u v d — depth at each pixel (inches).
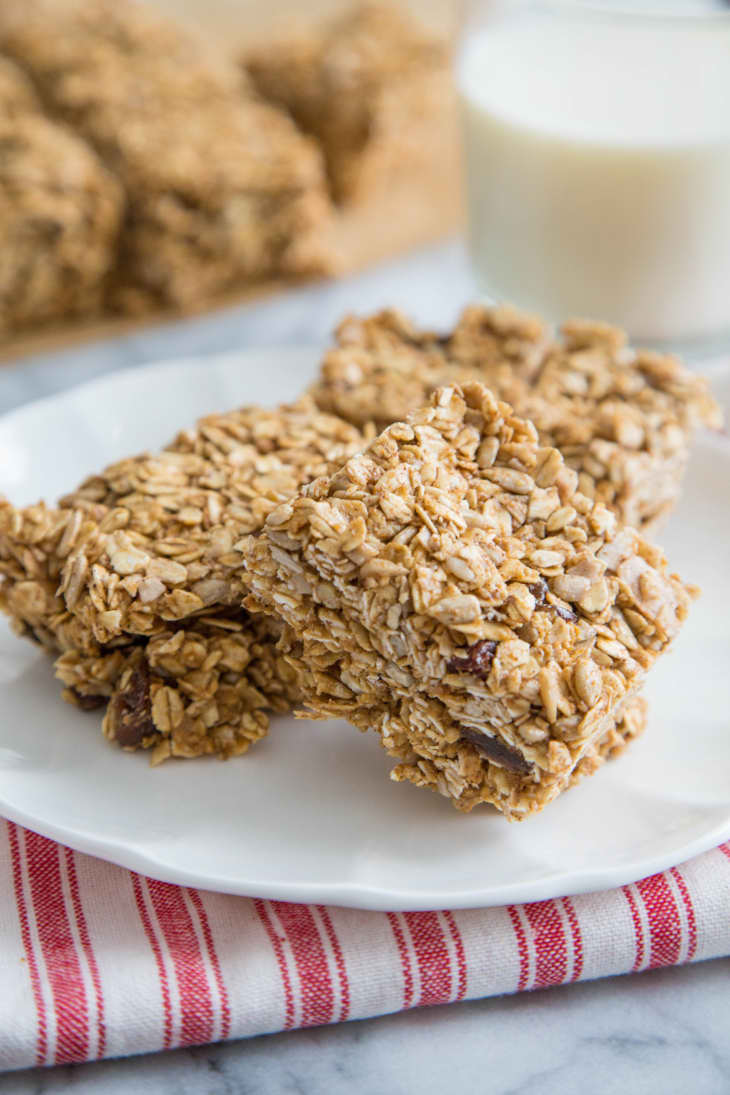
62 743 15.5
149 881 14.8
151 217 23.0
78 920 14.5
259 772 15.3
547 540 15.0
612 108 20.5
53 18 26.2
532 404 16.8
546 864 14.4
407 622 14.2
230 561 15.3
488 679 14.1
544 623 14.4
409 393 17.0
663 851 14.2
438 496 14.7
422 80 25.1
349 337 17.8
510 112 20.7
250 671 15.6
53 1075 14.1
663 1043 14.2
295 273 24.2
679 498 17.3
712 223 20.6
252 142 23.6
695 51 20.9
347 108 24.8
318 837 14.7
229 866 14.4
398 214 26.1
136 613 15.2
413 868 14.4
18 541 15.6
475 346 17.7
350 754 15.5
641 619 14.7
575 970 14.3
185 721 15.4
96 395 18.3
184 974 14.1
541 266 21.4
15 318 22.9
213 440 16.4
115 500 16.0
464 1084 14.0
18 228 22.1
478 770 14.5
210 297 23.9
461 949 14.2
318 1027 14.4
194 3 29.2
